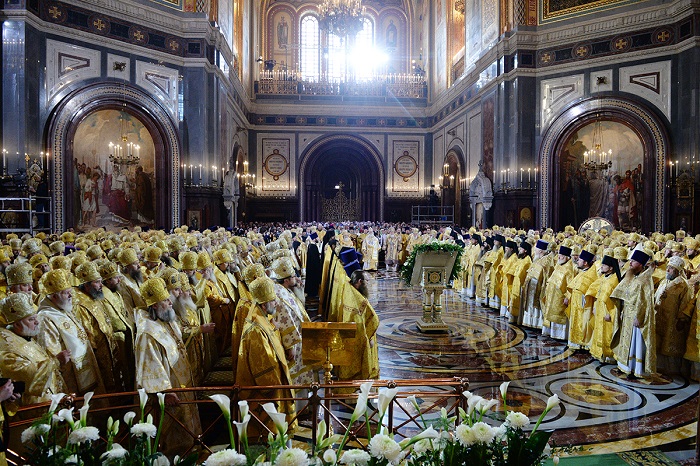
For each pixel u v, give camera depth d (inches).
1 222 653.3
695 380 278.7
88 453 95.5
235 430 167.6
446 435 102.4
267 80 1467.8
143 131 823.1
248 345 174.4
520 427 101.5
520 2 903.1
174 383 172.7
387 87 1496.1
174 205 842.8
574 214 881.5
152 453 98.4
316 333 205.8
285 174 1464.1
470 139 1137.4
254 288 180.5
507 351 342.0
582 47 859.4
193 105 858.1
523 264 421.4
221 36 910.4
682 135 782.5
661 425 220.2
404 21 1619.1
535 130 898.7
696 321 273.3
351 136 1481.3
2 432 127.5
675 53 787.4
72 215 745.6
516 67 894.4
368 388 100.9
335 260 268.1
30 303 152.3
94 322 192.2
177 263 318.7
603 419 226.8
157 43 828.6
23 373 143.3
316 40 1595.7
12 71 669.3
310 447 198.2
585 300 330.6
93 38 756.6
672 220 796.0
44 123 714.2
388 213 1486.2
